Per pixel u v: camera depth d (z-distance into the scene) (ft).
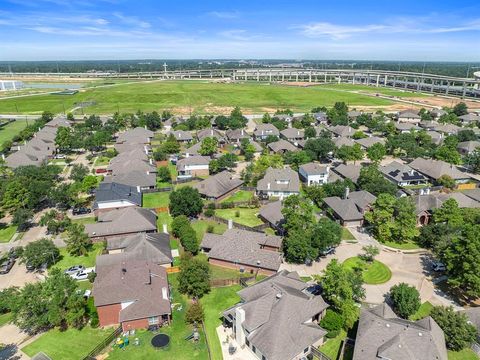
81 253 247.70
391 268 232.94
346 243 261.85
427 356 146.30
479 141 480.64
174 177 393.70
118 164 395.96
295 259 238.89
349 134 532.32
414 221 258.98
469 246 193.88
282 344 155.74
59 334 177.68
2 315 192.24
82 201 322.55
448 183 351.05
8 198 289.94
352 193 313.53
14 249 246.68
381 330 159.33
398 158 463.01
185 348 169.37
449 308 174.29
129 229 263.49
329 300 194.08
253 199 324.19
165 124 645.92
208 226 284.20
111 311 182.19
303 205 248.93
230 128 600.80
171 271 228.22
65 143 469.57
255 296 182.80
